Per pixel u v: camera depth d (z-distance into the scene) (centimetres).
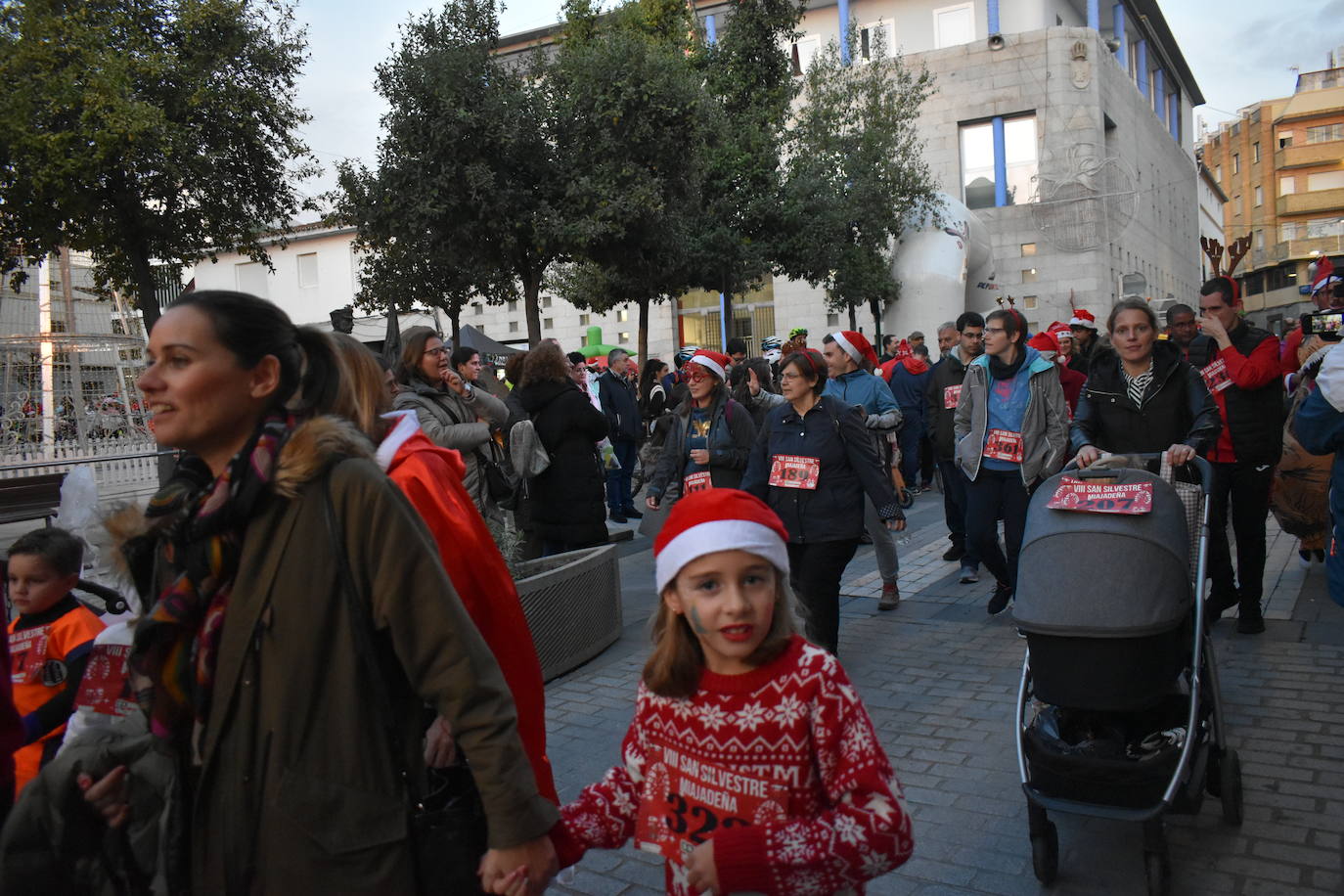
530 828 177
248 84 1579
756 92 2205
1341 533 354
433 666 177
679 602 195
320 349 199
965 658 563
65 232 1505
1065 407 615
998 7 3719
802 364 532
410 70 1492
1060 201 3297
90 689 228
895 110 2564
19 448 1370
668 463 665
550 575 557
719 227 2055
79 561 331
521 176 1599
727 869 174
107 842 199
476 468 586
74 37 1362
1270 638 567
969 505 642
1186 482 410
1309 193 7319
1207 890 312
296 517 175
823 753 185
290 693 172
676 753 195
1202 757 318
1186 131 6100
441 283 1834
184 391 178
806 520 537
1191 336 758
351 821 173
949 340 1108
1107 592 314
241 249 1733
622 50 1608
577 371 1205
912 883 326
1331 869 320
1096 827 361
